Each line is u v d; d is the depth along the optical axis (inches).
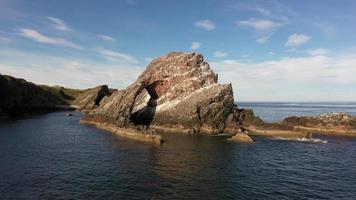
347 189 1482.5
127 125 3250.5
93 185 1459.2
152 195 1347.2
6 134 2947.8
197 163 1900.8
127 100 3467.0
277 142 2728.8
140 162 1899.6
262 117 5816.9
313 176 1686.8
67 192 1360.7
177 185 1481.3
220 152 2231.8
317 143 2719.0
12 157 1972.2
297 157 2140.7
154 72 3681.1
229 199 1325.0
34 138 2736.2
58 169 1715.1
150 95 3875.5
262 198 1347.2
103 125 3585.1
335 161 2042.3
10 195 1310.3
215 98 3302.2
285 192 1425.9
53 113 6028.5
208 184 1508.4
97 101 7130.9
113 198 1304.1
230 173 1701.5
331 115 3405.5
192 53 3686.0
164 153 2167.8
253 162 1962.4
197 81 3543.3
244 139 2723.9
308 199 1348.4
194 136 2982.3
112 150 2245.3
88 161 1907.0
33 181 1496.1
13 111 5157.5
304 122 3511.3
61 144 2463.1
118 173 1658.5
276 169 1811.0
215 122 3280.0
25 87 6210.6
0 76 5162.4
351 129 3248.0
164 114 3506.4
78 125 3843.5
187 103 3398.1
